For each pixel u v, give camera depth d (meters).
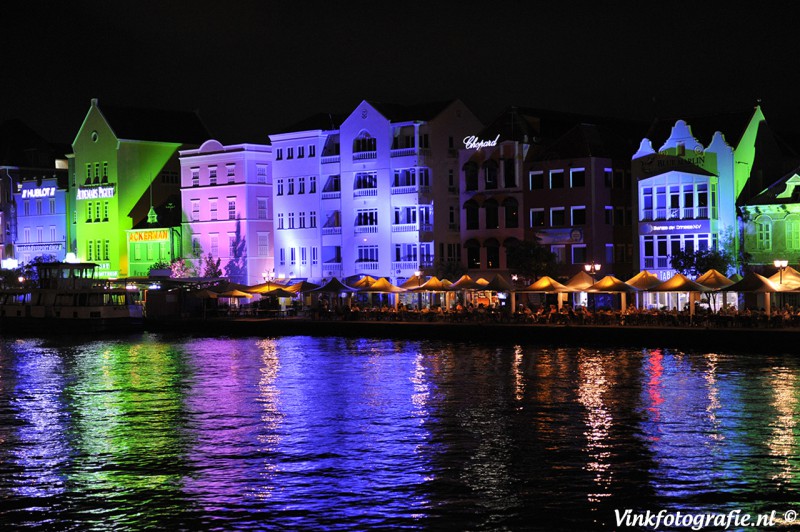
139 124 156.00
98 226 154.50
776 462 47.34
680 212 103.06
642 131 122.38
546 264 104.50
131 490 44.81
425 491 43.94
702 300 98.19
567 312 92.19
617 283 88.88
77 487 45.41
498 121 116.38
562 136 111.31
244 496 43.66
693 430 53.72
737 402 60.59
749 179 103.69
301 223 130.00
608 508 41.56
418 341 96.06
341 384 71.25
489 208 115.88
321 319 108.12
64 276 122.75
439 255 118.69
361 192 122.81
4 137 175.50
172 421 59.22
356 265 123.62
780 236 98.06
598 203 107.62
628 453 49.31
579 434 53.41
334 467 47.78
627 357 80.00
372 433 54.72
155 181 155.62
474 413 59.41
